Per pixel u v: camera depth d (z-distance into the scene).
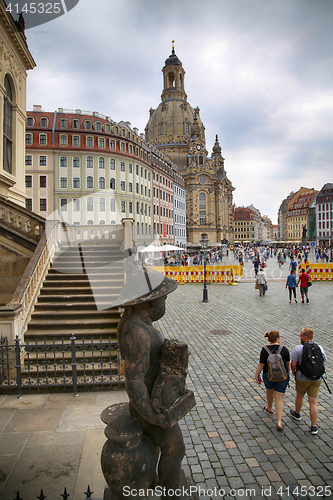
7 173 11.59
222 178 113.75
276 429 4.88
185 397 2.29
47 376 6.10
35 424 4.88
